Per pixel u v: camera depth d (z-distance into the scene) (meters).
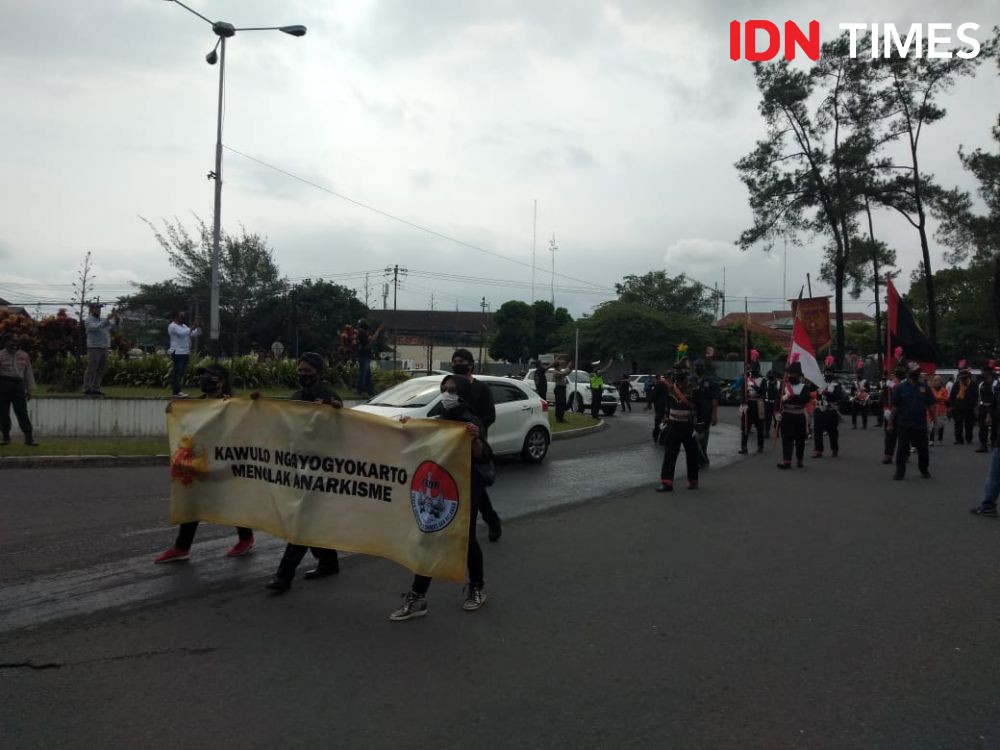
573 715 4.14
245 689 4.40
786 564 7.23
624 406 32.62
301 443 6.25
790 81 36.25
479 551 5.94
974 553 7.71
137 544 7.61
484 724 4.02
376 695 4.35
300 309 53.62
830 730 4.01
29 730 3.90
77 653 4.90
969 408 20.00
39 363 20.77
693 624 5.59
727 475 13.30
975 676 4.71
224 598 6.04
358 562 7.16
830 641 5.27
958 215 35.22
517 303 72.81
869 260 36.53
